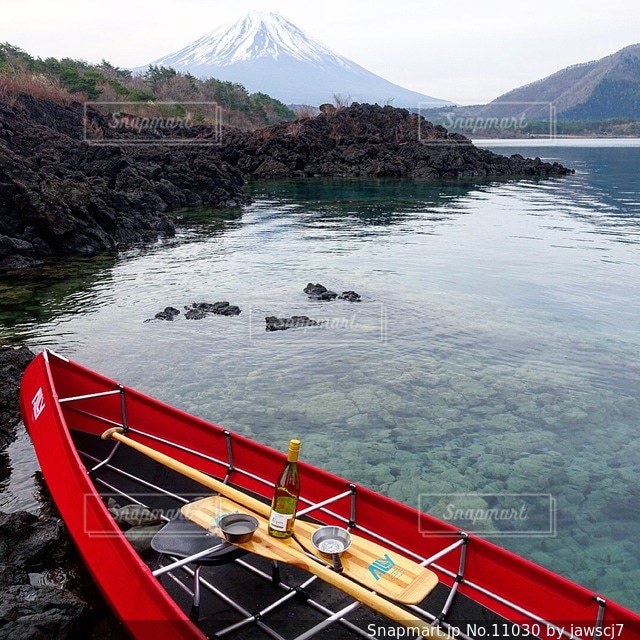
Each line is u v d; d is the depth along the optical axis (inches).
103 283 795.4
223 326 628.4
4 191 924.0
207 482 246.2
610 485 362.6
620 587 282.8
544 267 942.4
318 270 898.7
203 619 232.7
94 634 231.8
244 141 2635.3
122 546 222.1
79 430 365.1
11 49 3184.1
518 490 355.9
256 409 448.1
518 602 226.2
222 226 1311.5
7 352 483.5
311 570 203.9
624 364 547.2
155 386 480.4
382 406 457.4
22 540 273.3
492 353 570.9
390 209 1628.9
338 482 275.4
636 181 2458.2
